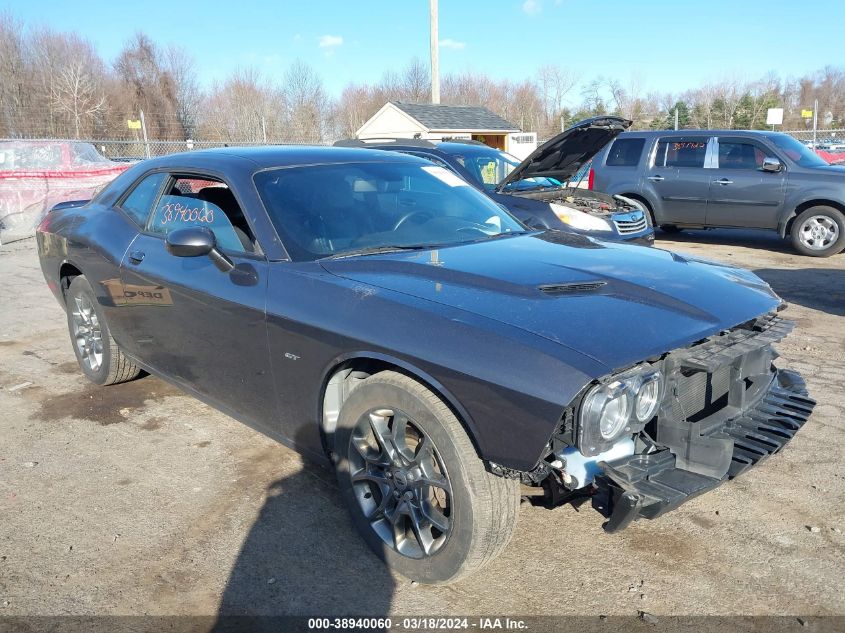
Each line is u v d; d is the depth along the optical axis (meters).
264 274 3.07
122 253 4.00
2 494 3.40
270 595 2.64
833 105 47.41
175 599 2.62
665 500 2.21
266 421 3.27
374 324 2.58
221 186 3.57
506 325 2.36
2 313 6.92
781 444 2.59
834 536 2.94
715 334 2.56
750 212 9.85
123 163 14.63
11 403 4.55
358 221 3.37
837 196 9.16
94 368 4.73
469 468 2.37
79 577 2.76
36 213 12.84
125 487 3.45
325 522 3.12
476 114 23.86
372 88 46.81
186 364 3.69
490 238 3.52
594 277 2.79
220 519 3.15
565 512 3.18
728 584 2.66
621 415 2.24
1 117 32.06
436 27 17.48
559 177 8.55
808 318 6.27
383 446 2.66
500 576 2.73
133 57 39.97
